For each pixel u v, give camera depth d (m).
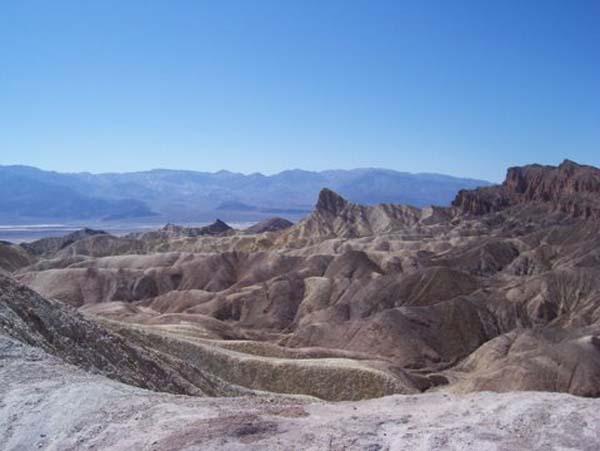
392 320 114.56
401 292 135.88
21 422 21.38
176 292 149.00
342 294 140.25
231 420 19.56
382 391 61.78
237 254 175.12
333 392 61.50
